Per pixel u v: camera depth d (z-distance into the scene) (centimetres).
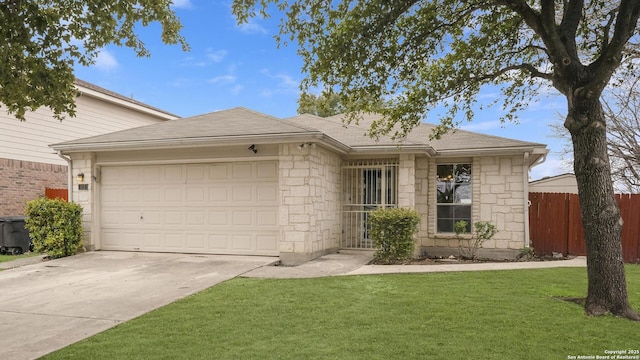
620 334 477
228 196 1041
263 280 781
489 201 1166
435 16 694
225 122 1103
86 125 1673
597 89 552
